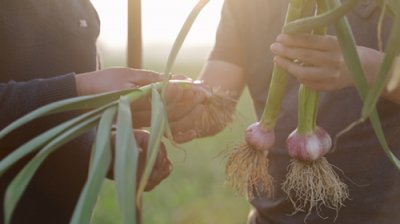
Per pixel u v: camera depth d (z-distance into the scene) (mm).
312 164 990
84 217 754
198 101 1039
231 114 1096
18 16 1056
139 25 1233
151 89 934
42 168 1084
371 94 792
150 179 1065
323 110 1214
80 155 1113
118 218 3672
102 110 872
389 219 1190
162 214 4031
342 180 1207
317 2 942
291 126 1252
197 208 4148
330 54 941
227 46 1358
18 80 1062
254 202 1311
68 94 981
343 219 1209
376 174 1189
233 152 1022
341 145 1202
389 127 1175
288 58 958
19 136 1008
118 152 795
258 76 1313
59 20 1102
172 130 1067
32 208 1078
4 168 793
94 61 1163
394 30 785
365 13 1168
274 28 1281
